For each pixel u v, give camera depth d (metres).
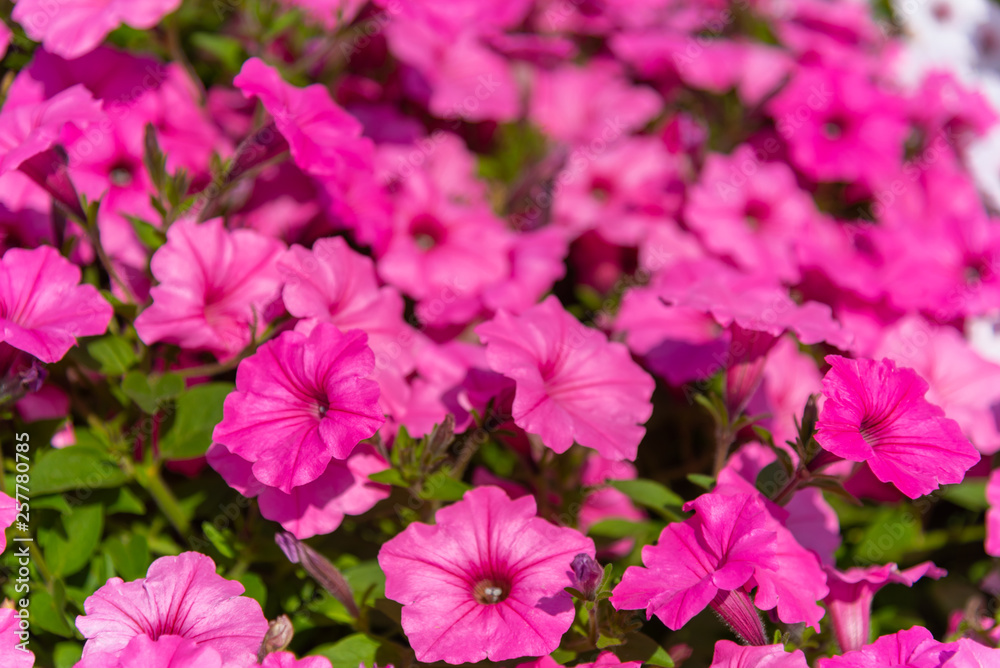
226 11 1.01
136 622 0.77
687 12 1.21
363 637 0.82
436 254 0.96
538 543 0.80
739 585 0.76
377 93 1.04
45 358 0.79
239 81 0.83
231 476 0.81
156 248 0.87
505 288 0.95
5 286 0.81
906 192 1.08
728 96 1.10
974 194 1.09
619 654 0.81
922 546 0.92
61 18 0.88
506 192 1.05
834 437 0.77
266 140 0.86
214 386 0.86
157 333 0.83
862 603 0.83
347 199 0.94
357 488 0.82
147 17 0.88
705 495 0.79
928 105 1.13
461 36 1.05
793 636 0.82
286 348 0.80
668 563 0.78
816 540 0.85
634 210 1.05
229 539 0.84
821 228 1.05
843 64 1.17
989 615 0.89
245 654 0.77
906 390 0.79
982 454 0.93
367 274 0.87
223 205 0.89
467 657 0.78
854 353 0.86
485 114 1.03
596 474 0.91
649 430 0.97
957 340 0.95
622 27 1.18
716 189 1.03
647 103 1.09
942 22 1.31
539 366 0.83
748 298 0.87
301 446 0.78
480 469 0.87
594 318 1.00
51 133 0.82
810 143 1.06
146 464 0.85
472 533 0.80
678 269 0.98
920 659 0.78
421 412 0.87
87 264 0.89
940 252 1.01
